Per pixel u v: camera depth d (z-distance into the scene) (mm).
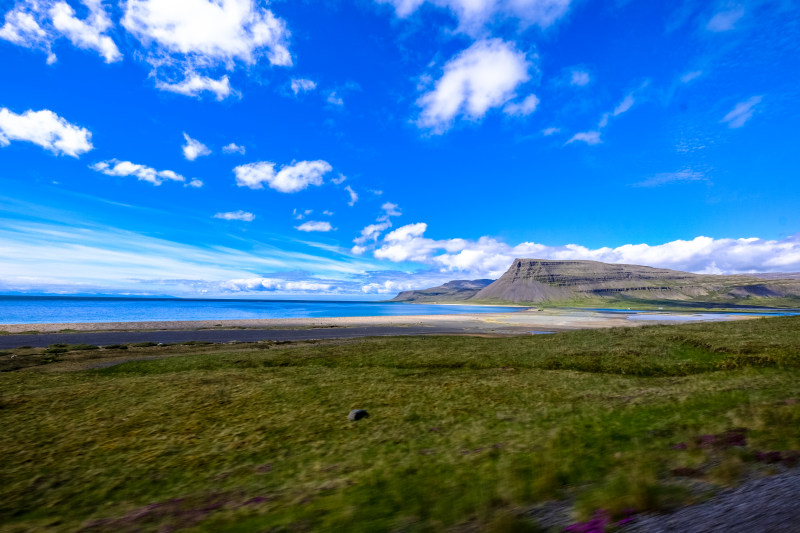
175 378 33750
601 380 29109
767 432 11336
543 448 12719
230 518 9156
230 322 131000
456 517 7809
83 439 17844
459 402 23531
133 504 11031
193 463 14617
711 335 42406
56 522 10000
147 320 145250
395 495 9633
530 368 36969
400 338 68938
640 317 189125
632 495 7500
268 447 16375
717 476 8227
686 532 5992
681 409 16703
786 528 5801
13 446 16906
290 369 39125
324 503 9602
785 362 28875
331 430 18656
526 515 7543
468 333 95000
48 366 42406
